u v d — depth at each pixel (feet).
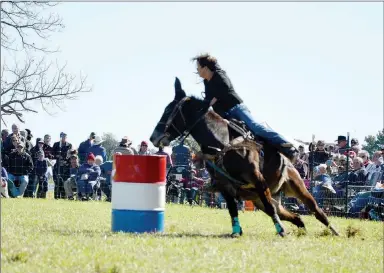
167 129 48.21
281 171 49.44
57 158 102.22
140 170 49.57
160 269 32.99
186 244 41.22
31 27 142.00
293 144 48.88
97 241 40.86
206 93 48.37
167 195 98.84
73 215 66.28
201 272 33.01
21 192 99.71
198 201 98.02
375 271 36.29
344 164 87.81
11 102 141.28
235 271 33.81
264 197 47.85
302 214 86.12
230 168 47.21
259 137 48.78
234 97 48.26
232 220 49.65
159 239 43.45
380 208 80.33
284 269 35.12
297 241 46.24
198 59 48.11
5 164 99.04
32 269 31.91
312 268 35.96
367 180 84.23
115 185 50.06
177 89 48.62
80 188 98.07
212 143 47.29
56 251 36.22
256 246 42.01
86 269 32.27
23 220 57.57
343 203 84.38
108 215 68.44
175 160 98.63
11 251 35.70
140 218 49.55
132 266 33.09
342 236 52.49
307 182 87.51
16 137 99.81
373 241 49.34
